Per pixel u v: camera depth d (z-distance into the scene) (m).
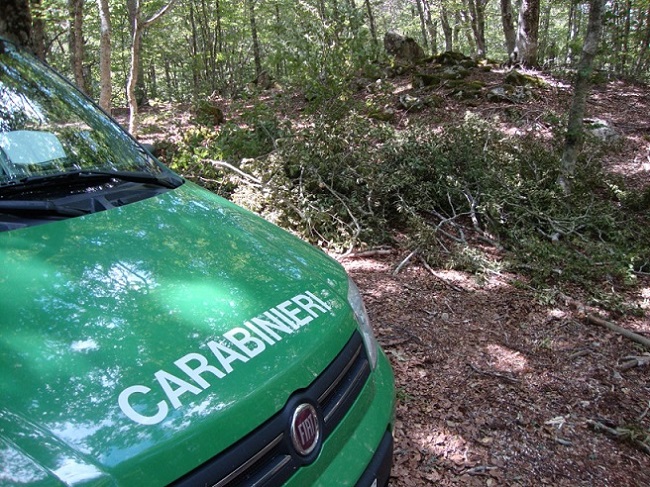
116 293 1.56
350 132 6.50
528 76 12.45
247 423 1.37
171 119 8.42
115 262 1.70
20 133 2.31
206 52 17.39
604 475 2.76
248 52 20.34
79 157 2.39
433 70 14.00
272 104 7.40
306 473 1.48
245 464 1.34
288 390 1.49
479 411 3.19
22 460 1.09
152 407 1.26
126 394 1.27
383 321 4.16
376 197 6.09
